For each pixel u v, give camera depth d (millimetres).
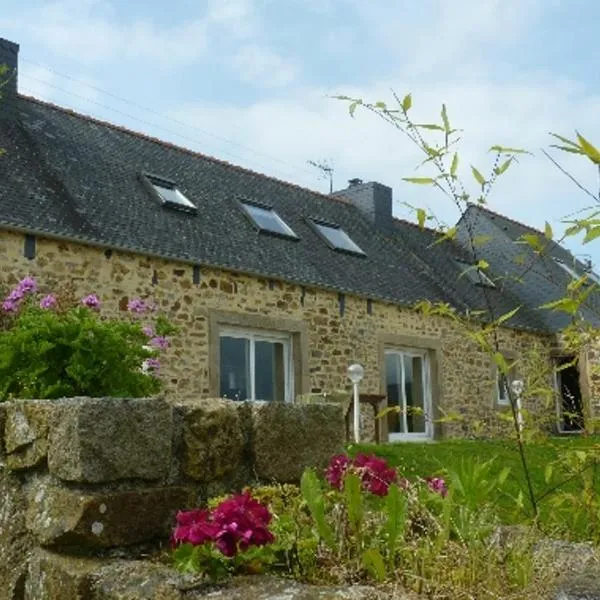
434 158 2795
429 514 2453
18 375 3936
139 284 9453
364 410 12109
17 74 10828
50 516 2473
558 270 15531
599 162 2182
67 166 10367
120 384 4125
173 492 2605
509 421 3117
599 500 3033
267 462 2889
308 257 12367
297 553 2217
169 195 11359
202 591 1974
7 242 8312
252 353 10992
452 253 17344
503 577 2041
